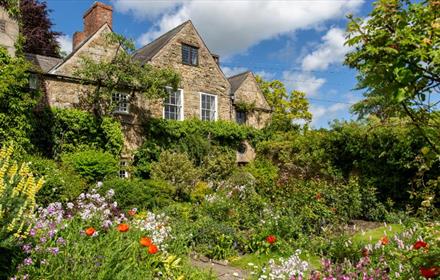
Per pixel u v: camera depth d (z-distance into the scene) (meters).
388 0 2.37
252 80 22.08
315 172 15.80
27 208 4.48
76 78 15.46
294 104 34.91
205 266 6.52
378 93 2.51
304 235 8.03
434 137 2.54
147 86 16.02
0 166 4.23
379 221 11.06
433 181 3.46
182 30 19.06
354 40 2.49
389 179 12.34
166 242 6.44
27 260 3.97
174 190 12.47
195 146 17.50
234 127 19.59
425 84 2.31
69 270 4.21
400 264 4.48
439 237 3.35
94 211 6.15
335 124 14.98
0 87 11.33
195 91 19.19
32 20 23.78
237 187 11.78
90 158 12.73
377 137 12.19
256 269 5.54
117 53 15.81
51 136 14.36
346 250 6.25
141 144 16.91
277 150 18.39
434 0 2.24
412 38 2.17
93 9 19.00
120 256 4.69
